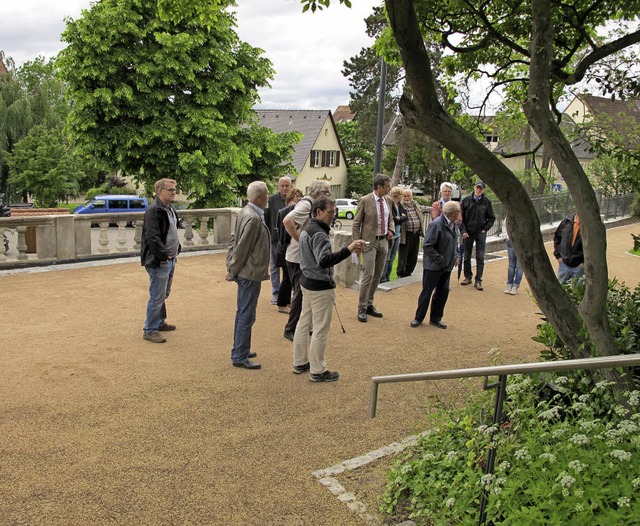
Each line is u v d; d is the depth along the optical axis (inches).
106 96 799.1
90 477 160.1
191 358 255.6
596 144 238.4
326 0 226.1
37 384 220.5
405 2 133.0
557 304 162.2
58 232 433.7
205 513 146.4
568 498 112.0
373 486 159.9
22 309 317.4
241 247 234.4
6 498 148.5
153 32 829.8
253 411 206.8
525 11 242.8
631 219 1008.2
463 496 138.9
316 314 229.6
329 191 261.3
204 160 846.5
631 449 122.0
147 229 259.0
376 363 261.1
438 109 145.9
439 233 306.2
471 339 302.2
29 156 1421.0
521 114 283.4
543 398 167.6
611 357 94.8
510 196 154.9
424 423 197.0
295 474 166.1
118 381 227.1
